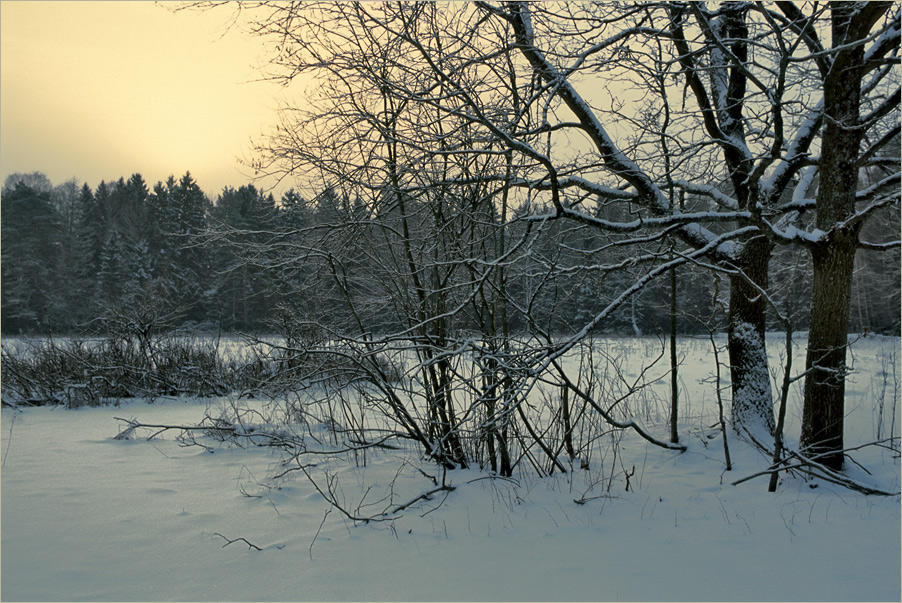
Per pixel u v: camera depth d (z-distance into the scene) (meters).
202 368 12.13
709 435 7.50
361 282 7.09
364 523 4.81
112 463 6.64
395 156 6.23
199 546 4.30
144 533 4.53
